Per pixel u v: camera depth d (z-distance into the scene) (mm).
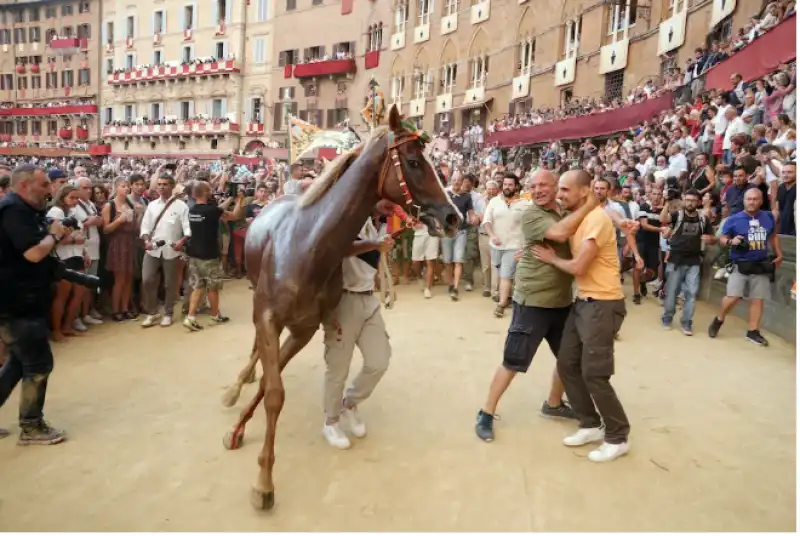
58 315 5918
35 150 53969
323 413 4273
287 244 3080
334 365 3660
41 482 3242
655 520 2977
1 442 3723
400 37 34938
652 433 4031
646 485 3332
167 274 6598
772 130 8875
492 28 28828
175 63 48062
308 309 3133
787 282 6453
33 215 3502
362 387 3779
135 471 3379
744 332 6773
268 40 44000
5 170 6098
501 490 3246
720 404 4582
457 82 31219
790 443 3904
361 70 37906
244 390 4695
